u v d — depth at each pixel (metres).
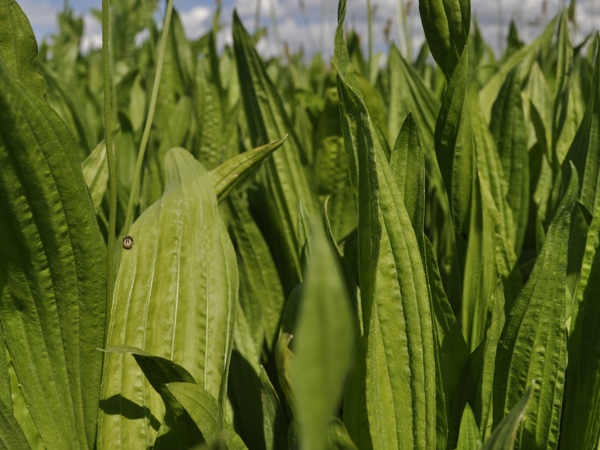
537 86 1.87
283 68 3.17
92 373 0.77
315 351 0.26
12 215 0.65
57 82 2.17
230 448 0.67
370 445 0.71
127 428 0.77
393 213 0.70
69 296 0.72
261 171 1.43
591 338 0.79
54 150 0.63
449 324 0.86
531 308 0.76
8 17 0.73
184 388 0.63
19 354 0.74
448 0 0.87
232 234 1.46
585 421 0.80
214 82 1.81
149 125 0.91
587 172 1.07
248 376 1.08
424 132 1.54
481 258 0.95
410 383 0.71
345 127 0.68
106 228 1.28
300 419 0.27
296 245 1.37
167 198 0.88
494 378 0.79
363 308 0.67
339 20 0.70
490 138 1.28
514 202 1.35
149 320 0.81
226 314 0.83
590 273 0.79
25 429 0.78
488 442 0.56
